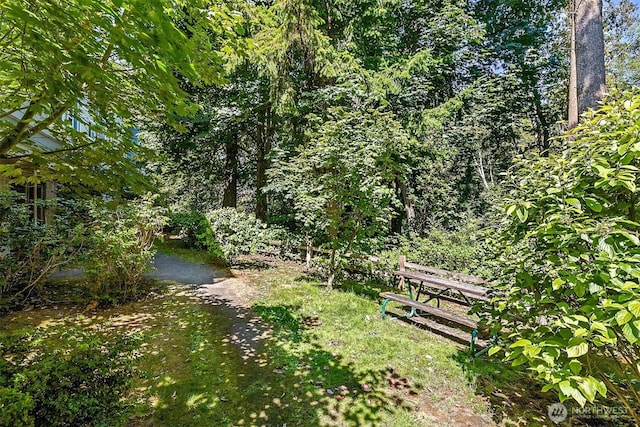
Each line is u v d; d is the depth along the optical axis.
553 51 13.52
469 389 3.20
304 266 9.31
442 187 14.45
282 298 6.04
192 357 3.73
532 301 2.14
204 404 2.88
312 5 9.28
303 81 10.34
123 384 2.11
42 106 2.25
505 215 2.67
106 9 1.72
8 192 5.19
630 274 1.53
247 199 17.56
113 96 2.45
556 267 2.02
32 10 1.69
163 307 5.46
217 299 5.98
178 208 15.20
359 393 3.09
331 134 6.43
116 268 5.57
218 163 14.69
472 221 9.28
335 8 9.88
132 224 6.27
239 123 12.10
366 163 5.96
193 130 12.63
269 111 12.12
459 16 10.05
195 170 14.58
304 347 4.02
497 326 2.57
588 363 1.90
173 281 7.19
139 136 12.62
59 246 5.32
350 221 6.76
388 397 3.04
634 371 1.93
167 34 1.94
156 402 2.90
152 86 2.40
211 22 2.61
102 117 2.84
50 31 1.76
